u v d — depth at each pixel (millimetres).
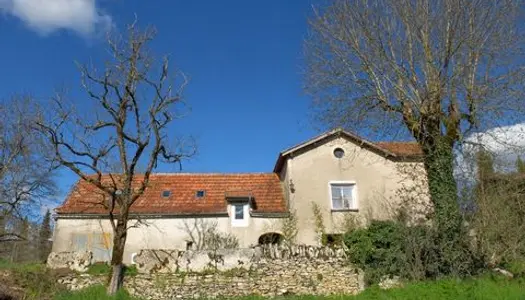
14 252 40188
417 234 19078
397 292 16656
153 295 19125
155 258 19891
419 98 20906
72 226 25844
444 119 20609
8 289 17531
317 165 26734
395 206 24781
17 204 33031
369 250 19844
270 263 19906
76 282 19578
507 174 20875
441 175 19734
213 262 19906
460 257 18312
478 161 19781
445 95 20312
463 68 20031
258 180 29625
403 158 24844
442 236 18812
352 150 27156
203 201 27375
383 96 22016
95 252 25406
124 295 18250
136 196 20656
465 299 14531
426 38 20938
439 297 15211
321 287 19594
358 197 26172
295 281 19688
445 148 20062
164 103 21281
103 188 20625
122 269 19359
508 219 18984
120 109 20750
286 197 27250
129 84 20641
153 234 25812
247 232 25859
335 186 26578
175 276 19500
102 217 26125
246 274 19656
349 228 23906
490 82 19719
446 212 19078
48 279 19266
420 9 21078
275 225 26016
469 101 20141
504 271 18188
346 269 19906
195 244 25469
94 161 20578
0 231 33250
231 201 26406
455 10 20156
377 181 26594
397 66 21531
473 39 20031
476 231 18828
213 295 19250
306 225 25438
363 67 22188
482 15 20109
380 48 21750
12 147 32438
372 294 17172
